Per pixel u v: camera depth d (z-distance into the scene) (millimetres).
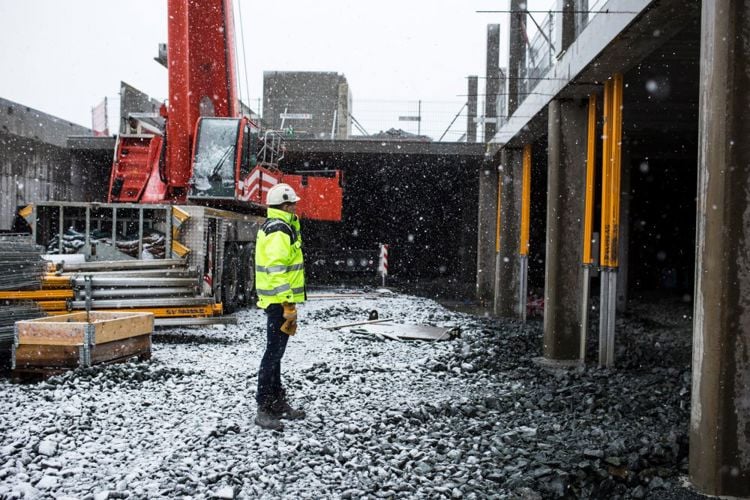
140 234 11609
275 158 16859
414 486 4496
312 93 27547
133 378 7129
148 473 4480
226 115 13820
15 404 6109
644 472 4863
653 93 11570
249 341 10297
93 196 21625
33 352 7184
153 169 13633
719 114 4387
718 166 4398
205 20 13477
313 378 7586
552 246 9477
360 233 33969
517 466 4883
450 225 33562
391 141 20422
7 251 8422
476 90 21703
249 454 4898
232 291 13898
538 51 12078
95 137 19641
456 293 22734
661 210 24031
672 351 10484
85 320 8312
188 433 5309
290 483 4441
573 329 9453
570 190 9438
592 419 6238
